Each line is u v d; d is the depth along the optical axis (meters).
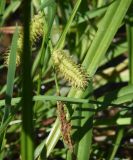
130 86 0.38
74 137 0.38
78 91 0.37
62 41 0.35
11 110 0.33
